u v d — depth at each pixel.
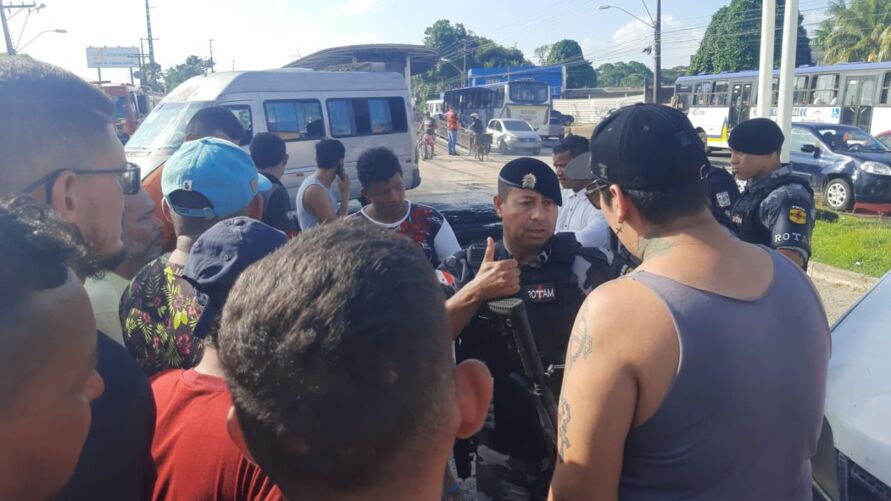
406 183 12.91
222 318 0.87
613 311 1.25
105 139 1.53
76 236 0.89
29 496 0.83
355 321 0.74
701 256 1.27
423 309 0.80
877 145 12.74
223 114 3.92
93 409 1.07
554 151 3.86
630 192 1.33
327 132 11.47
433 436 0.81
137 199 2.09
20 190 1.38
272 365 0.76
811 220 3.18
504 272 1.94
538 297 2.08
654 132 1.29
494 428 2.03
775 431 1.25
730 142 3.45
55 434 0.81
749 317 1.23
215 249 1.48
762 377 1.21
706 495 1.25
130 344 1.76
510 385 1.98
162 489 1.23
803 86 20.53
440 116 40.69
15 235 0.78
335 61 18.19
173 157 2.03
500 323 1.96
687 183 1.30
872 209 11.78
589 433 1.25
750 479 1.25
